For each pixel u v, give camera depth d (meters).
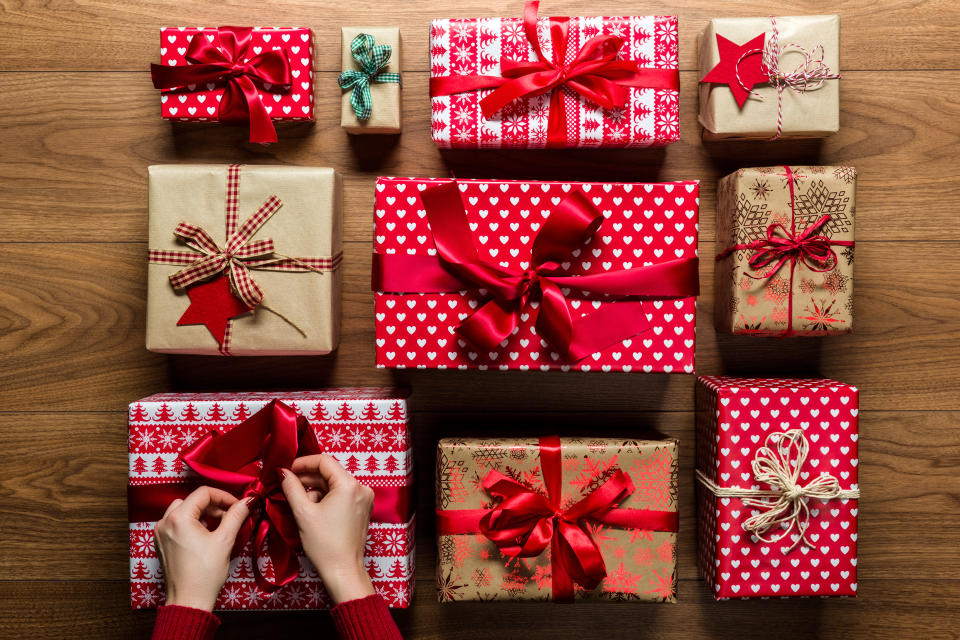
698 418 1.02
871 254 1.03
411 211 0.92
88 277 1.04
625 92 0.94
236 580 0.94
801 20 0.96
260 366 1.04
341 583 0.86
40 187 1.03
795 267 0.95
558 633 1.04
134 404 0.94
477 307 0.92
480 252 0.92
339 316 1.00
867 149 1.03
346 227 1.03
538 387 1.04
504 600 0.93
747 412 0.95
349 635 0.84
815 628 1.04
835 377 1.03
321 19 1.03
